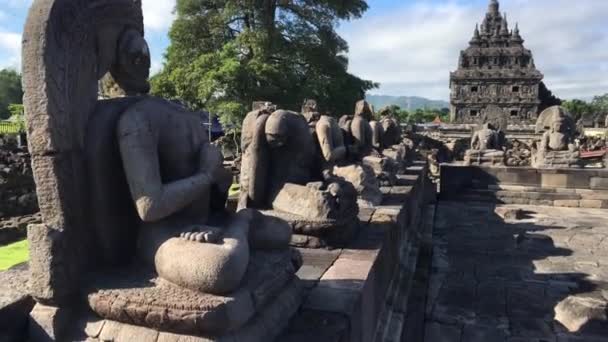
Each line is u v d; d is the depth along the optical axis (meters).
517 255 8.65
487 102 60.09
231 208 5.74
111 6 2.64
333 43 25.30
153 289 2.43
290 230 3.38
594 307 5.75
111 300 2.37
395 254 5.97
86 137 2.56
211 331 2.29
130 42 2.78
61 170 2.40
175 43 25.31
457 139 35.91
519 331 5.59
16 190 12.05
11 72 59.31
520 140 33.50
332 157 5.31
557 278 7.29
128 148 2.50
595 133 43.09
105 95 3.06
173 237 2.58
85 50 2.52
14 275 2.94
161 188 2.55
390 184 8.80
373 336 4.13
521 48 60.41
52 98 2.32
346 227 4.77
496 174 15.30
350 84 25.38
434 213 12.73
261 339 2.57
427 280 6.93
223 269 2.34
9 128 25.22
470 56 61.53
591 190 14.42
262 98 22.34
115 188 2.65
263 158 4.99
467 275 7.52
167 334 2.33
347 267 4.10
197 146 2.93
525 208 13.80
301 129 5.00
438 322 5.83
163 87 24.05
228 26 25.41
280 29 24.58
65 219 2.45
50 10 2.28
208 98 22.69
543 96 63.28
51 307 2.48
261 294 2.62
